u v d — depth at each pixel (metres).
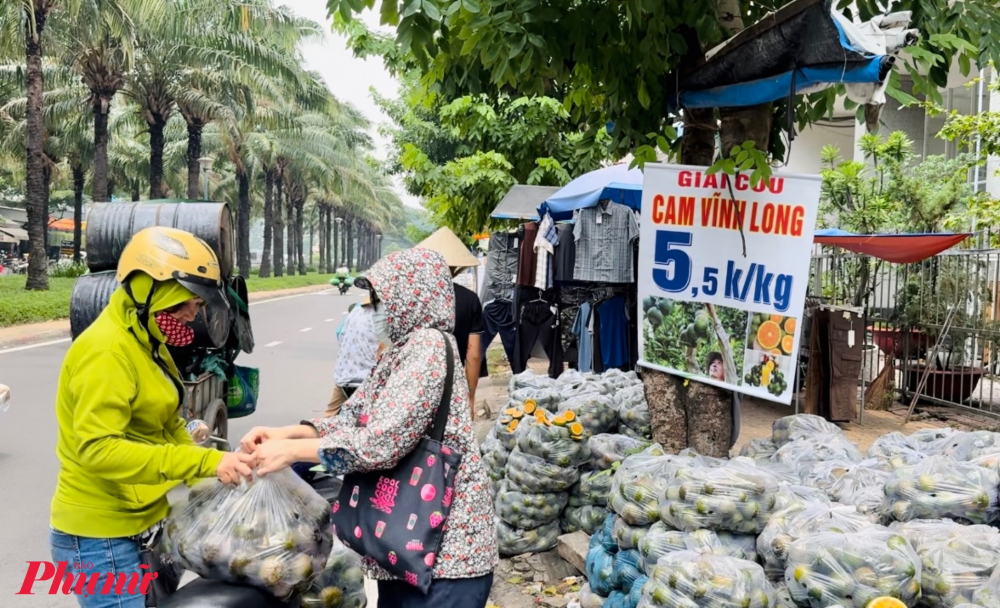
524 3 3.86
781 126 4.93
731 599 2.75
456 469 2.35
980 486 3.20
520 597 4.33
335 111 35.03
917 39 3.57
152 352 2.38
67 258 56.34
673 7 3.84
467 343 6.20
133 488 2.37
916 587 2.71
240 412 6.55
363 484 2.35
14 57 22.59
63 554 2.36
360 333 5.16
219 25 24.91
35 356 13.38
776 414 9.22
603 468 4.78
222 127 32.06
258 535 2.17
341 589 2.48
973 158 11.40
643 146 4.05
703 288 4.05
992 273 9.37
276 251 55.62
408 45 3.37
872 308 10.21
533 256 8.08
